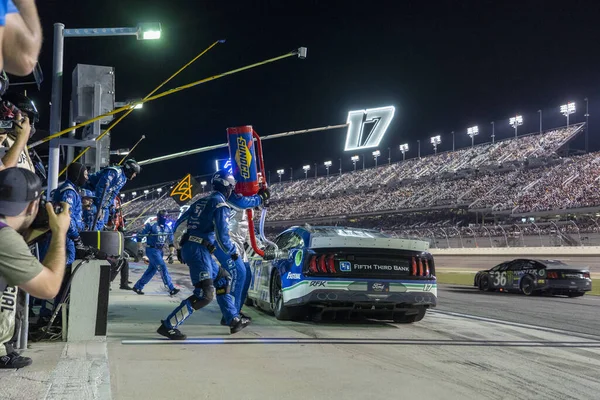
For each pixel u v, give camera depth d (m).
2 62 1.50
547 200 48.97
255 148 6.08
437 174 66.31
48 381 3.18
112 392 3.05
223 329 5.83
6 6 1.44
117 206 8.21
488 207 53.34
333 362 4.14
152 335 5.19
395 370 3.94
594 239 37.53
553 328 7.24
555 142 58.75
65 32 7.01
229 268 5.87
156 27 7.47
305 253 6.24
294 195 85.19
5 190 2.07
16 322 3.56
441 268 37.59
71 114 7.37
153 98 5.07
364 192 74.31
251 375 3.62
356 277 6.20
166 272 10.03
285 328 6.12
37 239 2.49
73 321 4.61
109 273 4.75
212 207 5.13
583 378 3.94
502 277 15.40
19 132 2.95
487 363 4.35
